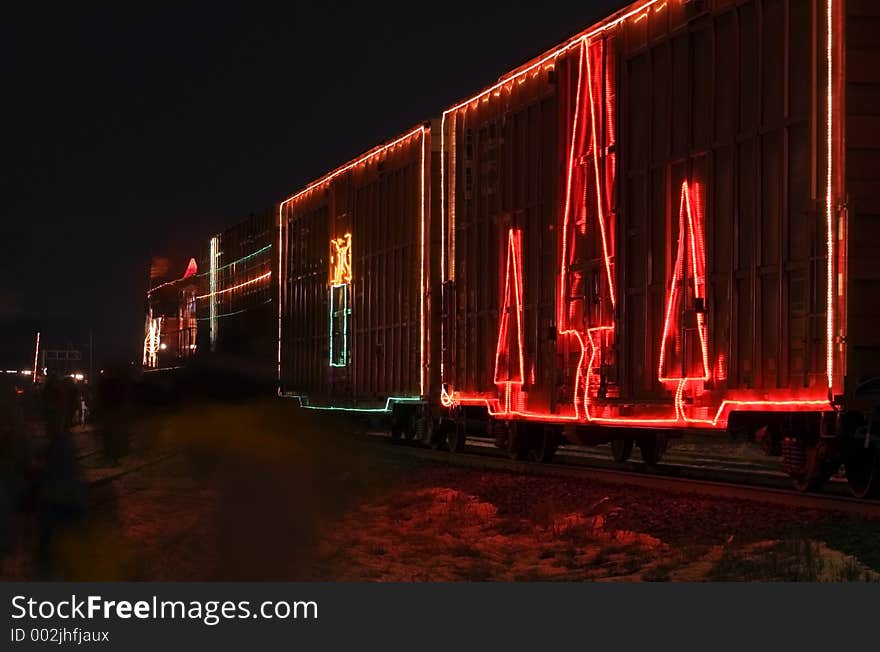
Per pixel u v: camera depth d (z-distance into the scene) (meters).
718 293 15.77
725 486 16.27
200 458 26.38
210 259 56.28
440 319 26.25
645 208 17.52
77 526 12.18
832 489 16.77
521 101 22.09
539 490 18.75
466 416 25.28
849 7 13.75
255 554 14.03
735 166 15.36
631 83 18.09
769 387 14.71
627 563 12.48
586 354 19.25
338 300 33.50
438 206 26.52
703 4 16.23
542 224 21.16
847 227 13.53
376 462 25.48
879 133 13.69
